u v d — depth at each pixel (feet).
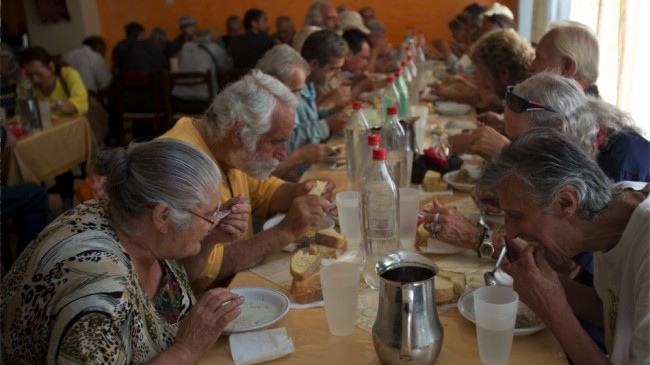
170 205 3.61
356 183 7.15
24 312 3.36
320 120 9.81
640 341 3.36
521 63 8.61
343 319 3.96
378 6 25.44
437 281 4.43
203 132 5.91
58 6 25.36
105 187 3.75
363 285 4.74
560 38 7.22
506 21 14.56
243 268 5.15
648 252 3.51
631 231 3.63
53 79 13.64
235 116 5.60
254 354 3.76
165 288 4.31
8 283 3.58
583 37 7.22
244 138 5.67
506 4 24.11
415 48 16.70
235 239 4.93
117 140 19.44
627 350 3.87
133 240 3.81
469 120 10.95
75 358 3.11
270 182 6.89
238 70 18.11
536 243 4.01
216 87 19.56
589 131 5.14
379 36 18.47
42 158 11.34
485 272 4.77
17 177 10.62
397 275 3.61
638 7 9.80
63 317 3.23
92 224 3.74
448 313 4.23
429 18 25.27
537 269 3.69
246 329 4.03
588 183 3.56
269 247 5.22
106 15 26.43
